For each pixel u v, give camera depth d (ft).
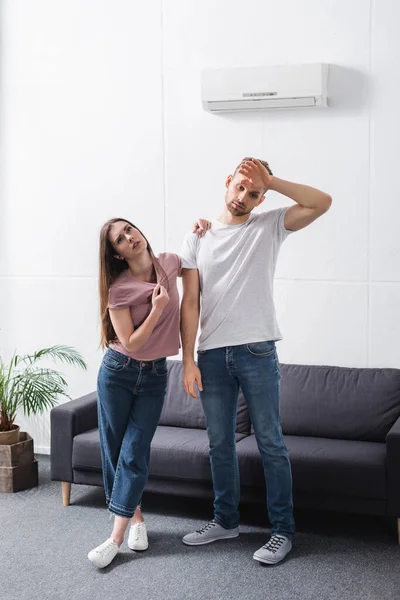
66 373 17.70
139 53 16.44
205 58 15.94
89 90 16.93
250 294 12.09
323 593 11.05
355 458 12.67
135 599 11.04
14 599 11.12
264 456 12.25
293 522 12.41
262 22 15.47
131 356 12.05
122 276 12.01
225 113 15.84
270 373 12.09
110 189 16.96
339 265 15.33
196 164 16.21
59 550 12.71
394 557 12.13
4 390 16.26
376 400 14.21
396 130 14.80
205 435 14.40
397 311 15.06
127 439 12.33
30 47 17.30
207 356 12.33
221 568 11.91
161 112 16.38
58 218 17.44
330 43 15.05
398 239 14.94
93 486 15.79
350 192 15.16
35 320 17.88
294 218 12.17
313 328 15.60
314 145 15.31
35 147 17.48
